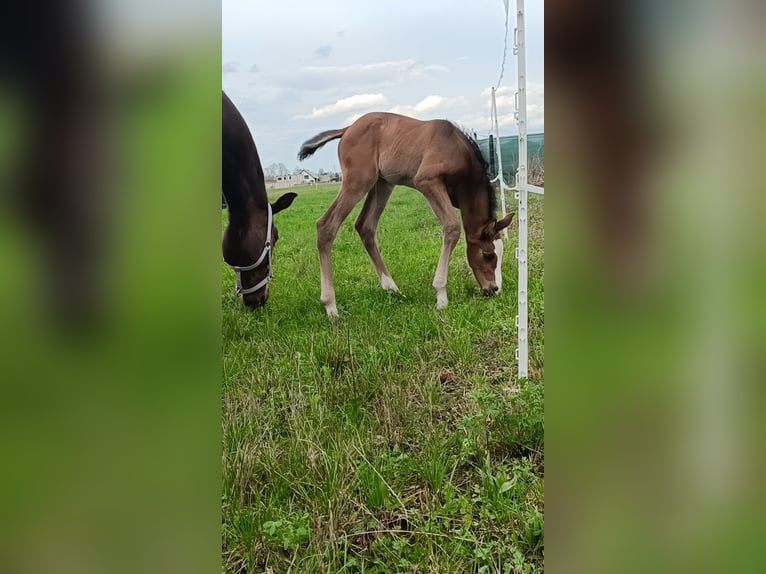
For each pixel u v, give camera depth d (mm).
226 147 4422
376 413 2896
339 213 5039
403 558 1864
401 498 2223
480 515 2012
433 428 2658
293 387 3137
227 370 3441
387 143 5184
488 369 3473
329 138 5480
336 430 2676
